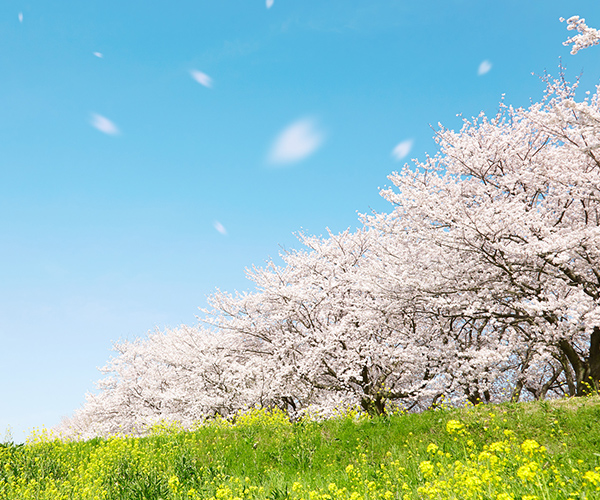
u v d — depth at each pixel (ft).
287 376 59.36
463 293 48.98
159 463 30.50
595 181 41.81
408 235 54.70
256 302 64.44
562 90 47.42
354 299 59.98
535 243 41.52
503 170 53.57
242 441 35.47
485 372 45.44
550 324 43.57
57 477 30.81
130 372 76.54
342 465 28.66
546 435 29.01
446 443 28.58
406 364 52.60
